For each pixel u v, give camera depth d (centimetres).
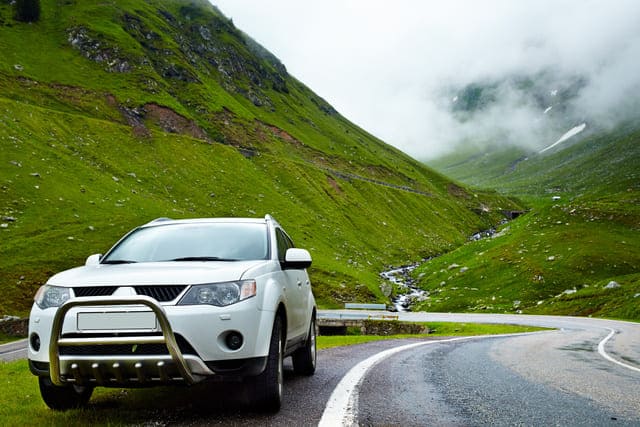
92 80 12706
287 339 650
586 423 523
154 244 695
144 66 13925
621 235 9806
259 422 503
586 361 1193
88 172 8444
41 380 554
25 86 11175
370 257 10756
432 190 19425
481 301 7625
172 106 13112
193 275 536
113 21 15262
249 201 10612
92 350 495
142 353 490
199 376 506
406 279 9762
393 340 2041
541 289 7756
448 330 4916
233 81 18412
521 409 585
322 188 13388
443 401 621
